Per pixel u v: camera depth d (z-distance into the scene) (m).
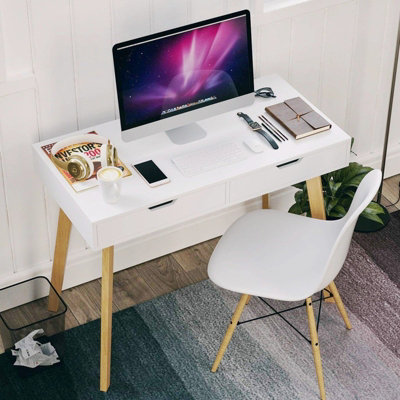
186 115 3.06
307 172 3.09
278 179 3.04
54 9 2.90
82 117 3.20
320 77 3.65
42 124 3.12
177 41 2.91
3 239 3.30
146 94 2.94
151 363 3.20
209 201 2.95
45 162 3.01
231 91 3.10
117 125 3.17
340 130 3.12
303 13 3.39
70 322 3.39
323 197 3.48
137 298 3.49
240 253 3.03
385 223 3.77
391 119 3.98
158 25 3.16
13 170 3.16
